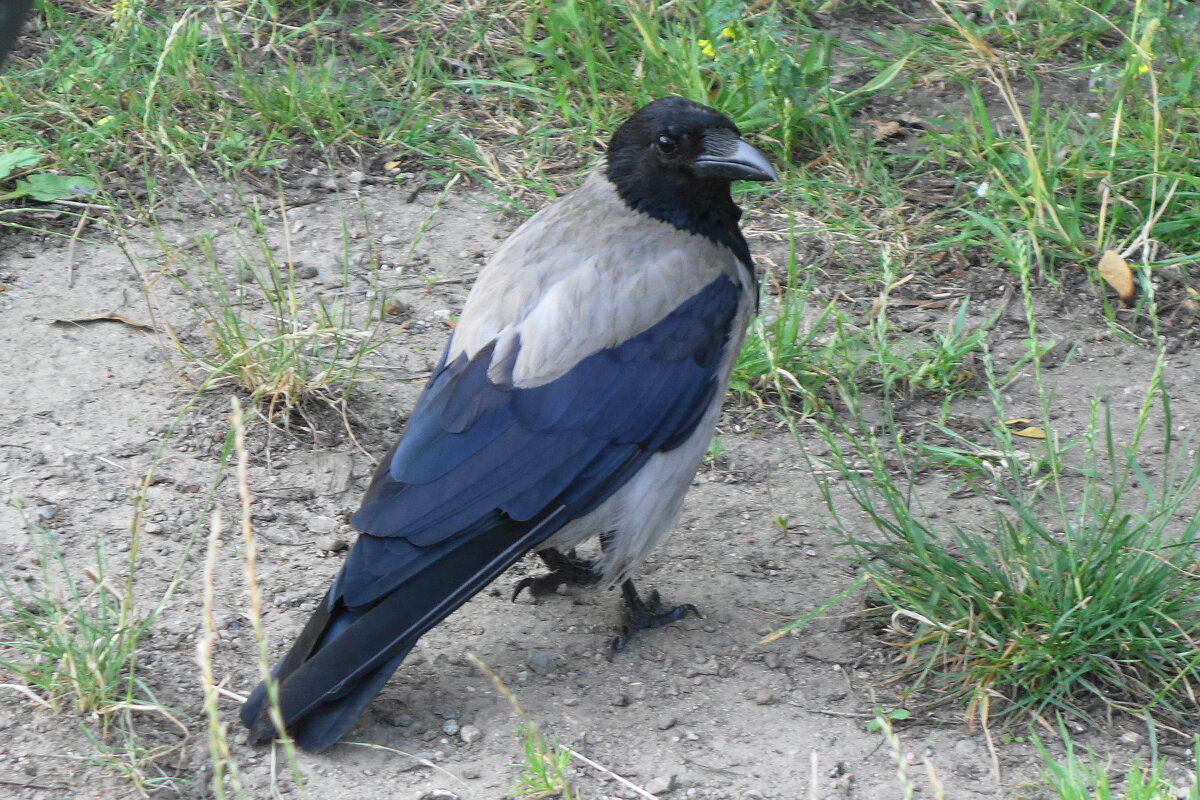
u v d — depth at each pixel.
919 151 14.04
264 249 10.98
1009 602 8.63
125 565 9.07
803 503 10.21
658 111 9.02
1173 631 8.52
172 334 10.60
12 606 8.62
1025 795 7.64
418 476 7.99
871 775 7.81
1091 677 8.45
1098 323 12.14
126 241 12.38
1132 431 10.87
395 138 13.85
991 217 13.06
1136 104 13.97
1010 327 12.06
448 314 11.91
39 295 11.67
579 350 8.47
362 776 7.65
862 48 15.27
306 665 7.47
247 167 13.39
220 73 14.40
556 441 8.27
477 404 8.24
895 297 12.36
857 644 8.88
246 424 10.48
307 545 9.49
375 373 11.20
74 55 14.16
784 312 11.15
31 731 7.67
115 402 10.58
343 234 11.88
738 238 9.48
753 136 13.87
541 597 9.37
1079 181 12.88
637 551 8.78
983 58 14.93
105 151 13.32
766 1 15.69
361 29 15.23
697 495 10.30
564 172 13.72
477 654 8.77
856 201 13.40
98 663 7.83
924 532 9.00
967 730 8.13
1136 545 9.01
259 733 7.43
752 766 7.86
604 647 8.88
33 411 10.41
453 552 7.91
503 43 15.12
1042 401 9.63
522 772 7.66
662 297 8.73
